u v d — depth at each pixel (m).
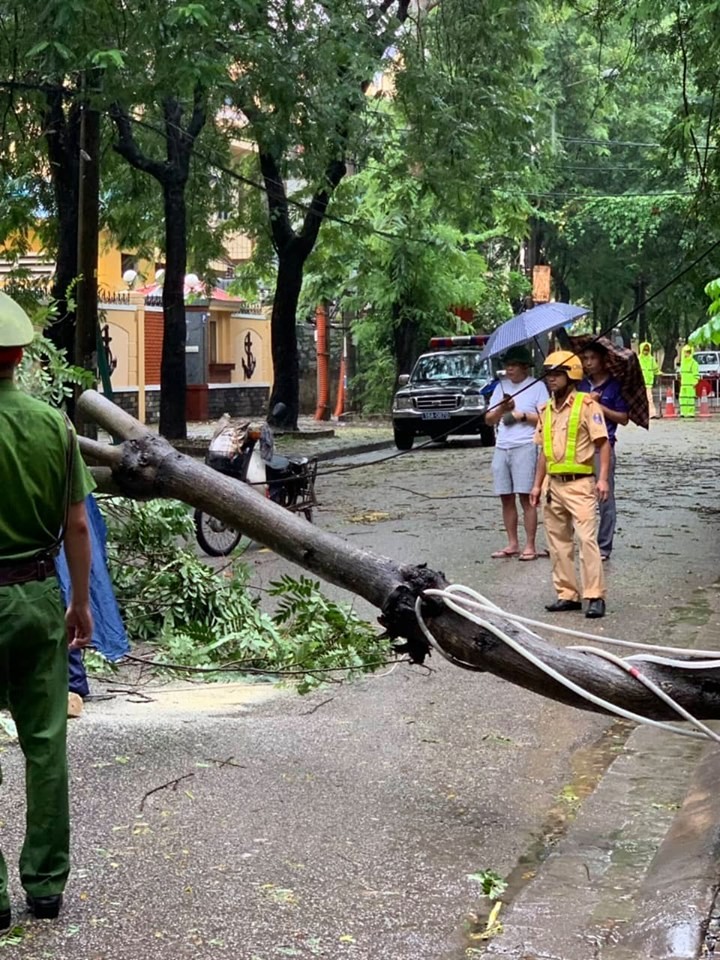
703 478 19.25
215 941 4.10
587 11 15.15
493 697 7.16
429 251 31.23
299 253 27.34
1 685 4.15
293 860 4.78
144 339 33.19
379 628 8.16
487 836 5.09
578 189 40.38
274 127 17.78
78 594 4.40
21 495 4.05
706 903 4.18
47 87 14.68
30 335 4.18
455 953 4.06
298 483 13.71
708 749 6.16
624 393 11.38
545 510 9.59
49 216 24.11
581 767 6.00
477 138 20.97
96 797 5.38
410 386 27.34
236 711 6.82
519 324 11.84
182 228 23.86
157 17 14.05
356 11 18.17
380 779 5.74
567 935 4.14
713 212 14.42
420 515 15.41
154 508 8.43
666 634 8.64
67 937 4.09
